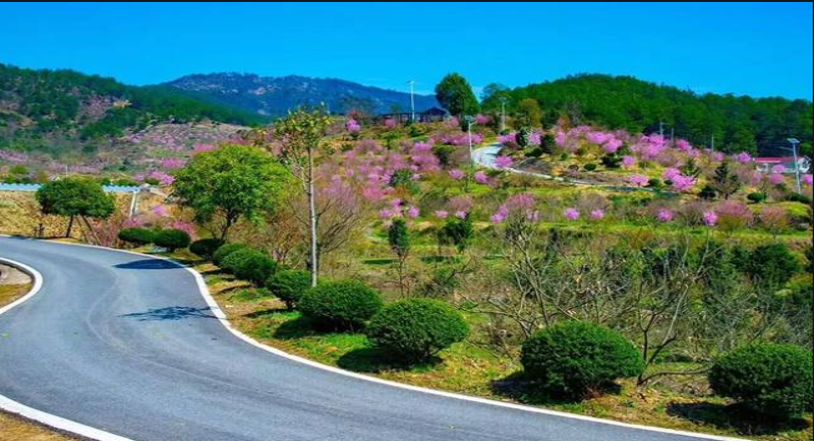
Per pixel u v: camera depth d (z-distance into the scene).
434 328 8.41
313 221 12.09
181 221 28.33
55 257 22.72
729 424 6.77
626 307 10.30
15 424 6.90
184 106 141.38
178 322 11.97
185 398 7.71
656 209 28.44
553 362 7.34
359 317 10.07
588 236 20.38
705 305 10.95
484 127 61.31
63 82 136.75
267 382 8.30
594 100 75.81
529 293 11.81
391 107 82.31
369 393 7.83
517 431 6.61
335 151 47.72
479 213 30.84
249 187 18.89
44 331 11.42
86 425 6.83
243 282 16.25
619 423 6.83
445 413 7.14
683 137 69.12
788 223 27.27
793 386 6.38
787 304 11.59
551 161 43.44
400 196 33.38
